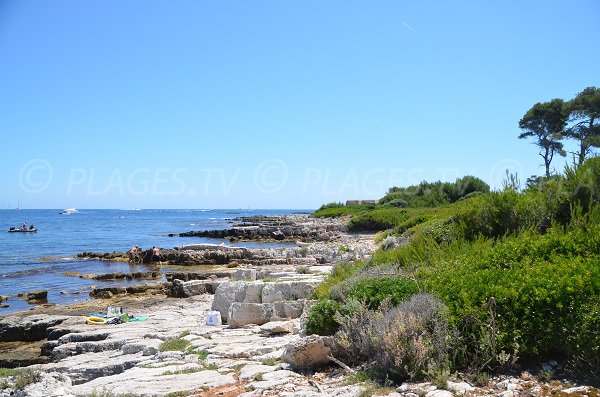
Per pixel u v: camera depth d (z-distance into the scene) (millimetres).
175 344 12531
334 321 9719
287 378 7996
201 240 67750
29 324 18500
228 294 15891
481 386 6406
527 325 6863
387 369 7254
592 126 57844
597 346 6152
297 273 20688
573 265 7668
